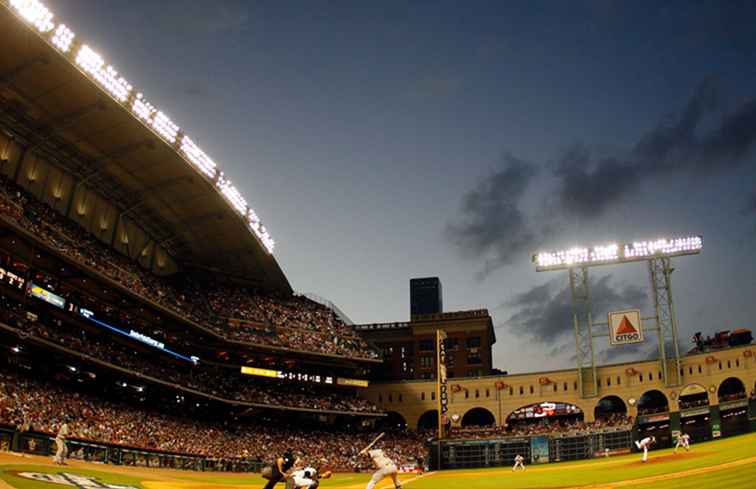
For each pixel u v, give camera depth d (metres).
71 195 74.31
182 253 92.31
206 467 65.31
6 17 52.91
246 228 85.50
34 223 63.56
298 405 90.81
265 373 92.69
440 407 87.81
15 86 61.19
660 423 81.19
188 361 87.75
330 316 108.56
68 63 58.03
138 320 80.06
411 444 92.62
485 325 134.00
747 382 81.44
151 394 79.44
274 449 81.00
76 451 51.22
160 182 76.12
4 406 51.06
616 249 91.06
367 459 84.56
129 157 71.75
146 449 58.94
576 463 68.12
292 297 107.19
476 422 111.81
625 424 79.62
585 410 90.69
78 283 70.25
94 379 72.56
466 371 131.50
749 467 34.19
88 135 68.25
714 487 27.52
